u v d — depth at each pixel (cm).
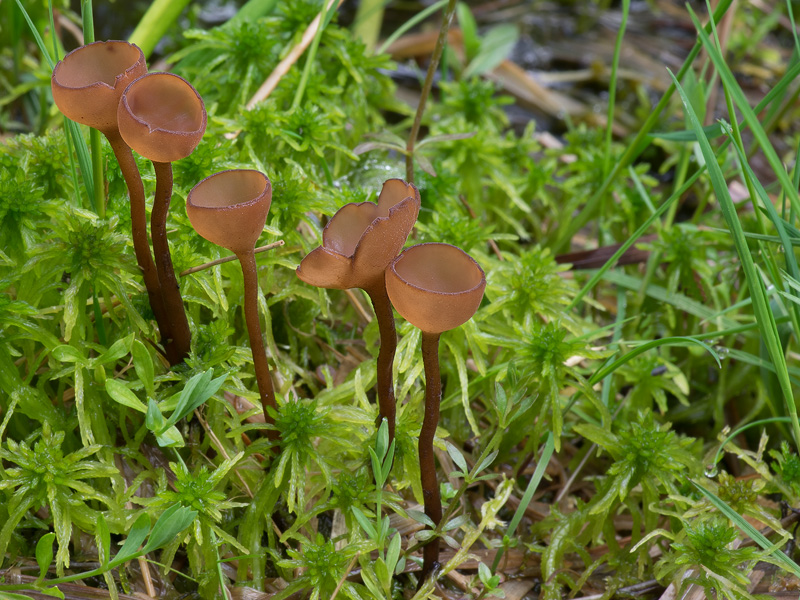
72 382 27
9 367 26
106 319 28
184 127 23
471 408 31
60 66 24
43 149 28
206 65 34
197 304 28
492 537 29
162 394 27
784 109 36
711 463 29
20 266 27
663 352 33
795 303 27
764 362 30
